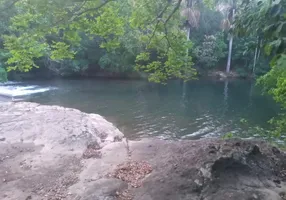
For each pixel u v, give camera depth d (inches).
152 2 218.2
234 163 187.3
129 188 181.8
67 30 177.2
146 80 1099.3
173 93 848.9
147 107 640.4
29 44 176.1
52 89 831.7
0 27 595.8
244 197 159.8
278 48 88.0
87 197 169.5
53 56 205.8
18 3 145.3
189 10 873.5
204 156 202.1
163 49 240.8
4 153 244.5
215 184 173.9
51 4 134.7
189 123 518.0
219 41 1282.0
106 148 255.3
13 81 938.1
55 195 177.3
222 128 490.6
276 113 608.1
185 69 248.2
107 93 804.6
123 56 1091.9
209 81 1159.6
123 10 236.8
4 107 398.3
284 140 392.8
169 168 201.2
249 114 600.7
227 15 1099.9
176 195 167.3
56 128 298.4
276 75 245.8
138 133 448.1
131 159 229.9
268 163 202.5
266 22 104.7
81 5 159.0
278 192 168.4
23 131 293.7
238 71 1296.8
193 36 1279.5
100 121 350.0
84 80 1059.9
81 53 1128.2
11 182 195.2
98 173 204.4
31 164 223.9
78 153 244.7
